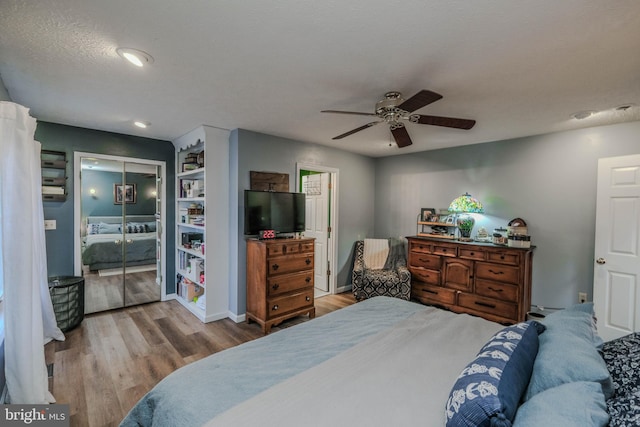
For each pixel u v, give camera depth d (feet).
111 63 6.19
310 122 10.39
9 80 6.99
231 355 4.78
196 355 8.73
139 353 8.81
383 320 6.24
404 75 6.65
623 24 4.70
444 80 6.87
